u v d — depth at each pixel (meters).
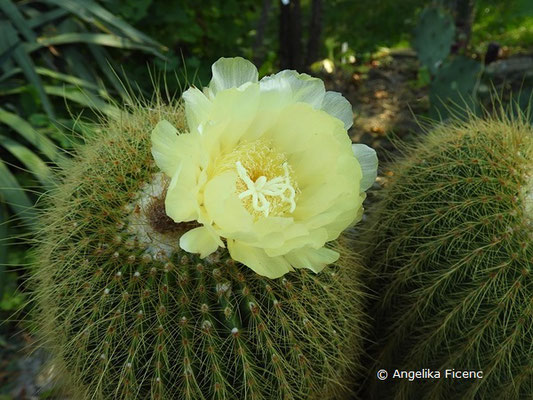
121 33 0.34
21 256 0.26
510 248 0.14
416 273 0.16
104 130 0.16
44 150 0.28
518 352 0.14
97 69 0.35
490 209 0.15
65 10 0.34
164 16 0.36
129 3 0.35
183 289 0.12
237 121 0.12
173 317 0.13
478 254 0.14
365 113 0.38
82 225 0.14
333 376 0.14
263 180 0.11
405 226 0.16
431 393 0.16
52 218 0.15
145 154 0.14
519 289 0.14
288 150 0.12
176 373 0.13
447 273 0.15
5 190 0.26
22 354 0.24
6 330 0.26
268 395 0.13
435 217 0.15
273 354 0.13
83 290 0.13
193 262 0.13
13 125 0.28
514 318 0.14
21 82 0.32
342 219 0.12
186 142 0.11
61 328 0.14
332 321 0.14
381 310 0.17
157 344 0.13
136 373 0.13
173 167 0.11
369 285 0.18
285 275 0.13
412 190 0.16
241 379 0.13
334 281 0.14
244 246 0.12
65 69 0.34
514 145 0.15
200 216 0.11
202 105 0.12
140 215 0.13
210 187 0.11
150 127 0.15
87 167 0.15
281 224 0.11
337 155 0.12
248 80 0.13
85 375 0.14
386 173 0.19
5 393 0.23
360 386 0.18
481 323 0.14
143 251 0.13
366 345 0.18
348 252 0.15
